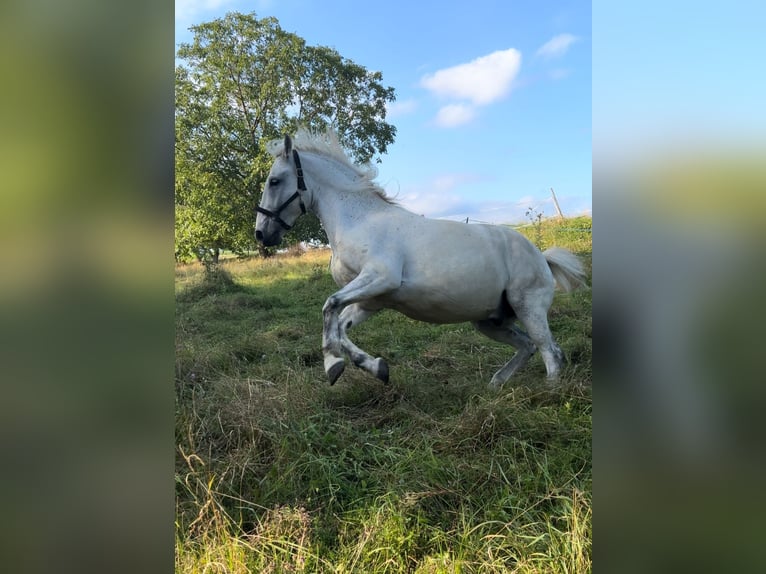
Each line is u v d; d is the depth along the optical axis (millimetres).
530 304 3332
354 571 1701
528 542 1776
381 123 17984
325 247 16094
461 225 3254
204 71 16391
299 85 16656
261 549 1782
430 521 1944
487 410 2613
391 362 4215
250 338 4891
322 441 2492
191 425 2473
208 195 15102
